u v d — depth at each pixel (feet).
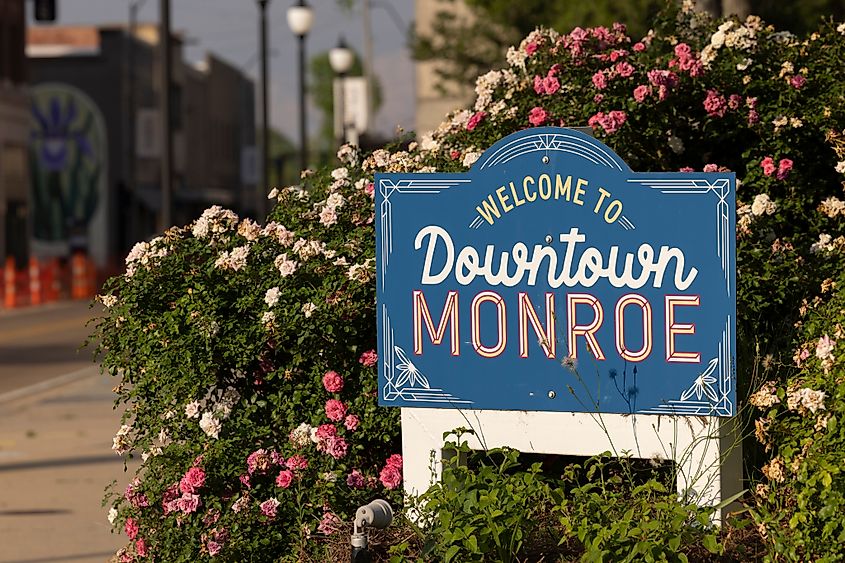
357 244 23.62
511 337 20.16
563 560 19.42
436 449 20.92
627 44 26.68
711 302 19.31
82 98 213.66
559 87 25.80
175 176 250.78
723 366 19.27
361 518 19.61
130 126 203.51
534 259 20.02
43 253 212.64
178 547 22.09
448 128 26.81
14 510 33.68
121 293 23.45
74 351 80.12
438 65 112.16
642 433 19.90
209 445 22.29
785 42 26.30
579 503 19.58
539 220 19.99
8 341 88.94
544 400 20.06
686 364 19.44
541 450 20.40
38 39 280.31
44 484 37.14
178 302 22.84
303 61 104.32
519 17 64.03
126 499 22.95
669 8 27.68
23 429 47.60
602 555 18.21
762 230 23.41
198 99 275.59
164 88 62.59
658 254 19.51
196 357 22.63
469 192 20.26
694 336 19.40
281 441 22.72
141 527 22.61
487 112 26.40
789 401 18.84
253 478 22.39
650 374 19.57
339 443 21.86
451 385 20.44
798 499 18.12
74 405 54.24
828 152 25.32
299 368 22.94
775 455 21.42
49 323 106.01
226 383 23.25
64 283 154.40
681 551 18.85
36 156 213.25
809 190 25.07
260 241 23.84
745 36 25.58
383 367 20.68
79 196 214.07
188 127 265.13
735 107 25.13
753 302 21.85
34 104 213.46
